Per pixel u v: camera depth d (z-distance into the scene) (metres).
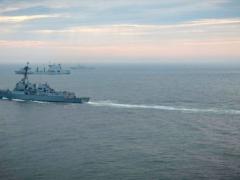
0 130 128.50
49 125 137.00
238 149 104.94
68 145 108.81
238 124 138.25
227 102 194.50
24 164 91.75
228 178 83.12
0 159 95.56
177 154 100.31
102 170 87.88
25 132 125.12
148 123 140.50
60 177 83.56
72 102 188.75
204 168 89.31
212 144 110.31
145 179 82.62
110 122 142.38
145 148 106.12
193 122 142.12
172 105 183.50
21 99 197.38
